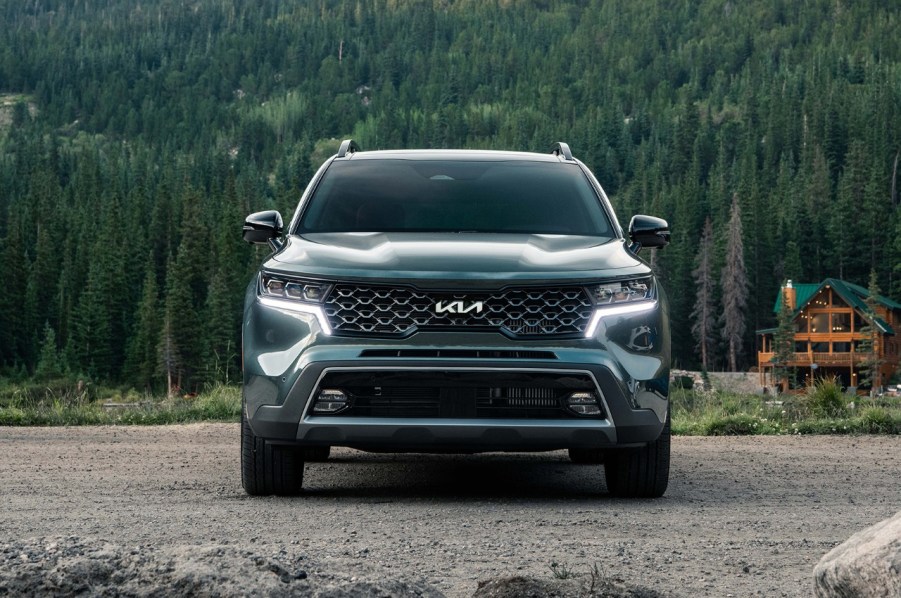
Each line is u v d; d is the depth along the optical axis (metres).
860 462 8.01
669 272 131.88
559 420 5.49
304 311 5.59
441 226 6.56
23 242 147.12
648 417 5.59
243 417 5.88
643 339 5.65
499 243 6.07
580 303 5.57
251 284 6.11
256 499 5.82
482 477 7.04
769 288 136.62
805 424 10.91
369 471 7.38
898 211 146.25
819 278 144.75
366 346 5.47
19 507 5.52
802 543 4.43
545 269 5.62
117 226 164.25
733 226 120.06
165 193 173.75
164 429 10.93
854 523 5.07
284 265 5.78
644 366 5.61
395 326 5.52
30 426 11.56
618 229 6.68
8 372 123.19
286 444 5.59
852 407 12.33
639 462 5.89
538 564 3.86
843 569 2.42
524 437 5.46
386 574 2.60
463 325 5.50
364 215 6.65
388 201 6.78
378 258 5.74
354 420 5.48
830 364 82.94
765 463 7.93
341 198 6.83
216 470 7.38
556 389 5.51
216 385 14.35
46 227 177.50
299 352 5.53
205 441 9.60
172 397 13.87
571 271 5.64
